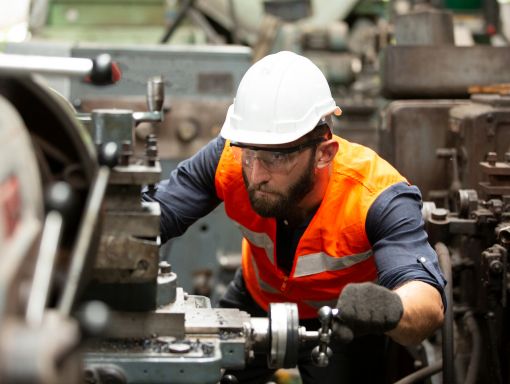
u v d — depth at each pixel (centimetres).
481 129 441
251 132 299
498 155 443
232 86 580
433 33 564
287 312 256
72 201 154
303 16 812
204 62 576
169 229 337
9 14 782
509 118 440
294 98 299
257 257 351
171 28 721
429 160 509
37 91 187
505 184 381
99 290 245
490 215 369
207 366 234
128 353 236
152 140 253
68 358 138
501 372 391
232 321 260
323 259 326
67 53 568
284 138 294
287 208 305
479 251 393
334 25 756
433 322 273
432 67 546
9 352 121
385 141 523
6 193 155
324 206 315
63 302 152
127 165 243
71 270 158
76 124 194
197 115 575
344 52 752
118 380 227
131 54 569
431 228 377
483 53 549
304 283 335
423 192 510
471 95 515
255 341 256
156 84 280
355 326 254
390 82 547
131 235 239
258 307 392
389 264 290
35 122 199
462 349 405
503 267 346
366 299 253
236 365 249
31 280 148
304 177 300
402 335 267
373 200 307
